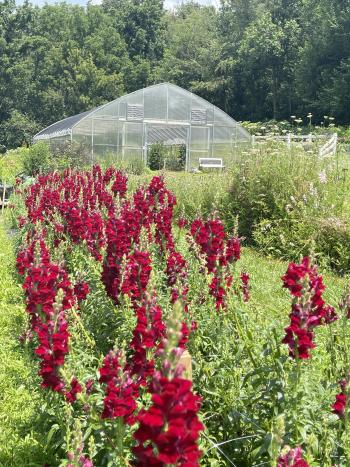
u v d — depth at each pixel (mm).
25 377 5547
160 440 2062
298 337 3527
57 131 34719
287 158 12711
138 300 5125
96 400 3998
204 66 67625
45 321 4621
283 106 60500
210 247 5539
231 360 4289
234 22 67562
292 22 59969
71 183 12117
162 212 7566
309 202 11430
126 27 79250
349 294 4188
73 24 73625
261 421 3916
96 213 8062
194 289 5883
